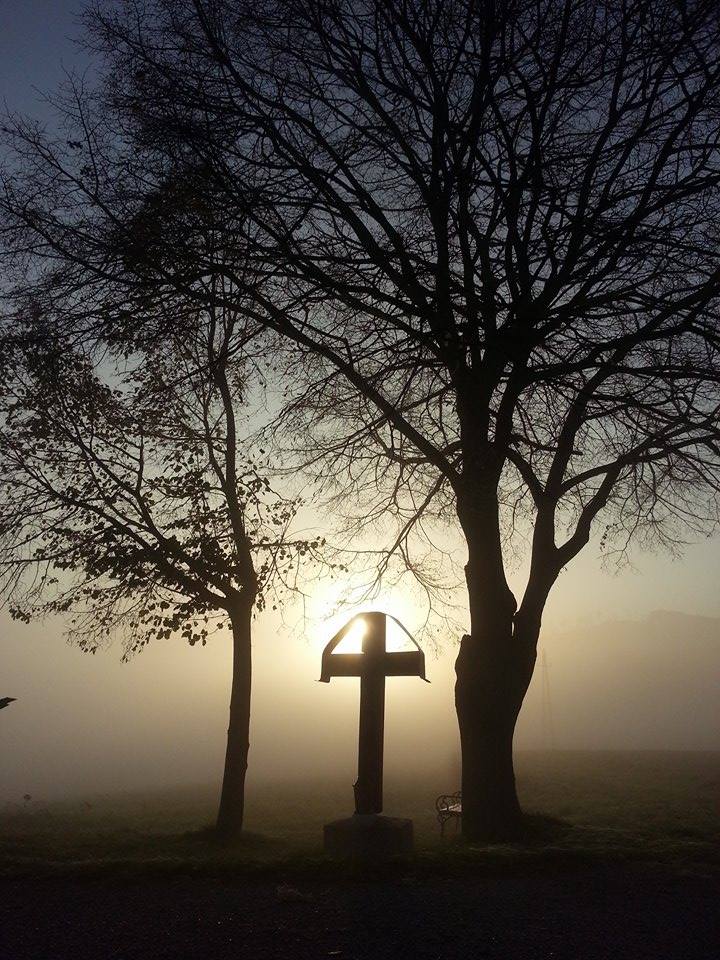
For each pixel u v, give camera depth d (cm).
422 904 745
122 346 1177
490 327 1163
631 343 1173
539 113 1188
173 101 1119
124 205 1123
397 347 1184
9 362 1390
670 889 814
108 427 1644
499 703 1401
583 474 1520
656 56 1131
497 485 1480
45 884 848
